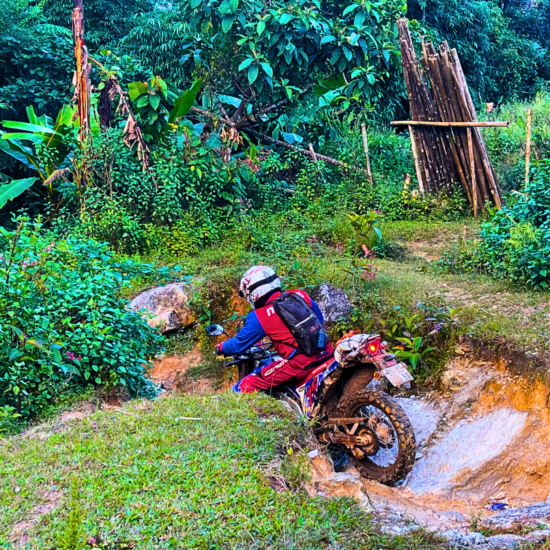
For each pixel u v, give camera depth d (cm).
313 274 797
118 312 575
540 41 3011
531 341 588
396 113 2027
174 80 1709
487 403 579
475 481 507
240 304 831
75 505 291
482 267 814
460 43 2203
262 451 369
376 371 459
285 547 289
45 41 1487
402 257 935
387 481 448
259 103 1289
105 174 1018
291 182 1288
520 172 1288
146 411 434
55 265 593
